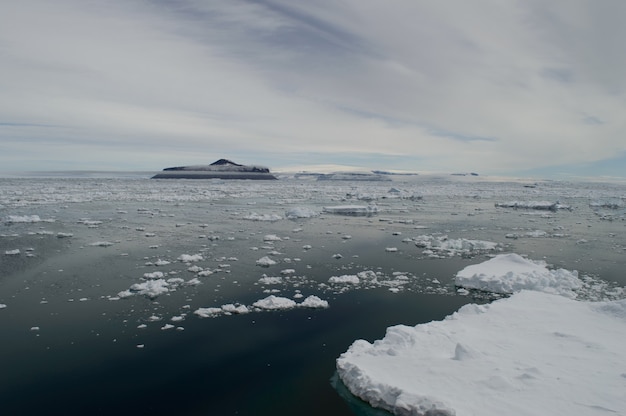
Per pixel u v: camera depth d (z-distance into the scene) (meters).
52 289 17.05
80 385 10.32
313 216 40.66
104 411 9.37
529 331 12.00
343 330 13.39
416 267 20.95
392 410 8.97
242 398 9.87
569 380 9.05
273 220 37.59
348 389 10.02
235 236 29.12
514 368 9.70
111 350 12.01
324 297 16.42
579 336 11.41
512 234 29.91
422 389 9.04
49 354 11.75
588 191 91.25
